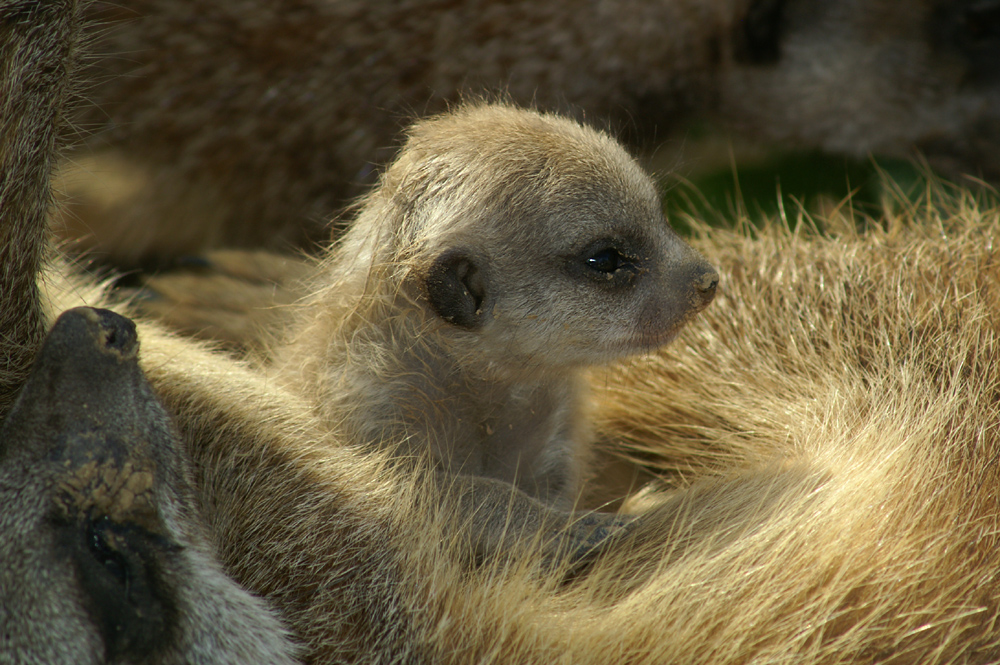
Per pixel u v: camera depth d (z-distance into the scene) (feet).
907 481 3.35
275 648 3.25
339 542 3.31
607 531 3.36
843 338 3.49
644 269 3.38
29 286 3.29
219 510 3.32
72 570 3.22
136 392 3.25
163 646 3.22
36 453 3.23
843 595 3.32
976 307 3.44
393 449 3.37
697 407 3.51
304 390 3.41
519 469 3.43
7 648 3.21
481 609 3.31
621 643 3.31
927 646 3.31
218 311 3.62
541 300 3.38
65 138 3.35
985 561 3.33
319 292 3.43
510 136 3.39
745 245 3.59
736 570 3.34
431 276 3.38
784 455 3.43
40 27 3.28
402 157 3.42
